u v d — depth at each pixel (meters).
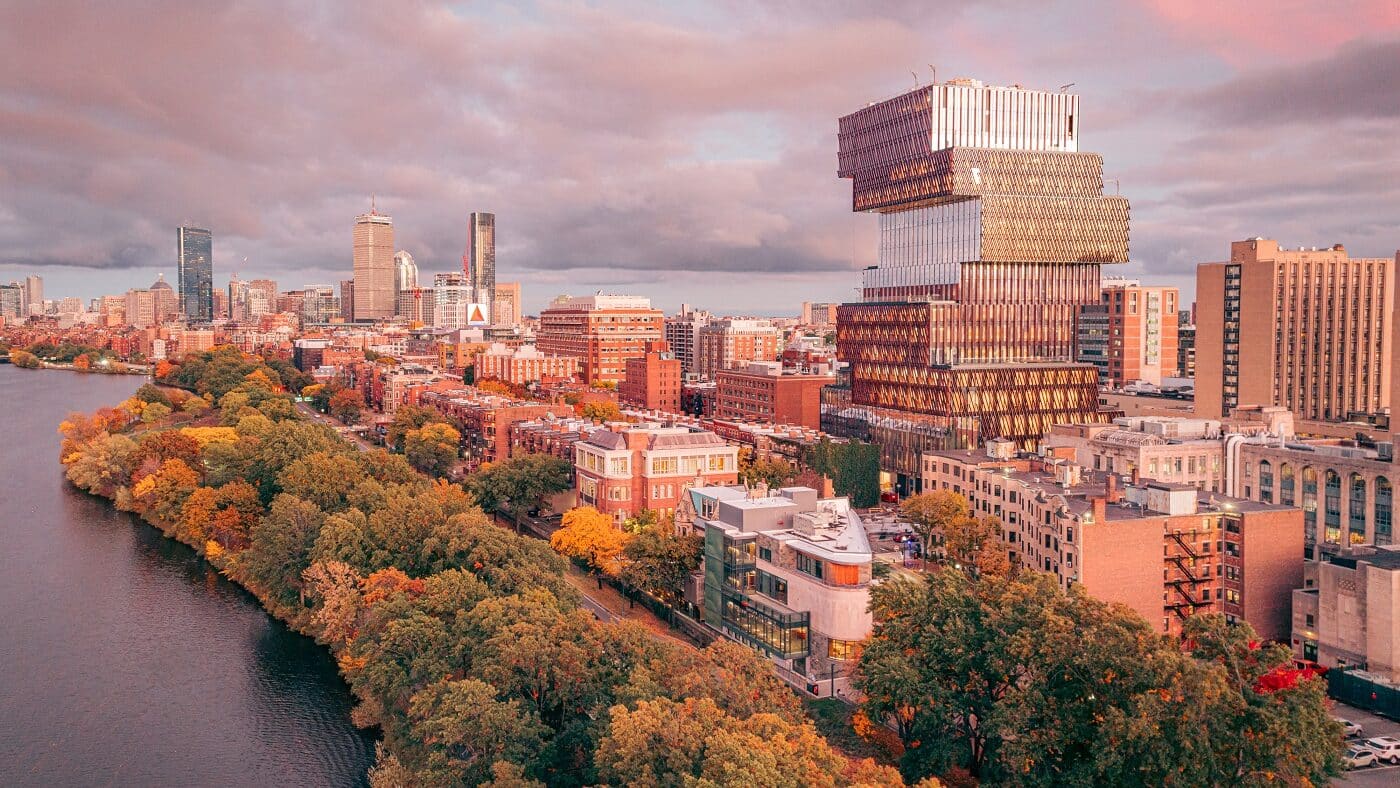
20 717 143.62
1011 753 101.25
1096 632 105.81
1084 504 169.50
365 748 136.38
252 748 135.88
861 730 121.12
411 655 134.00
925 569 197.50
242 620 183.75
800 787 87.19
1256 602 163.50
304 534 185.38
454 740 109.25
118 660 164.12
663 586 175.62
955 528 188.25
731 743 89.25
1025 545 183.50
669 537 177.88
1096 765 97.94
